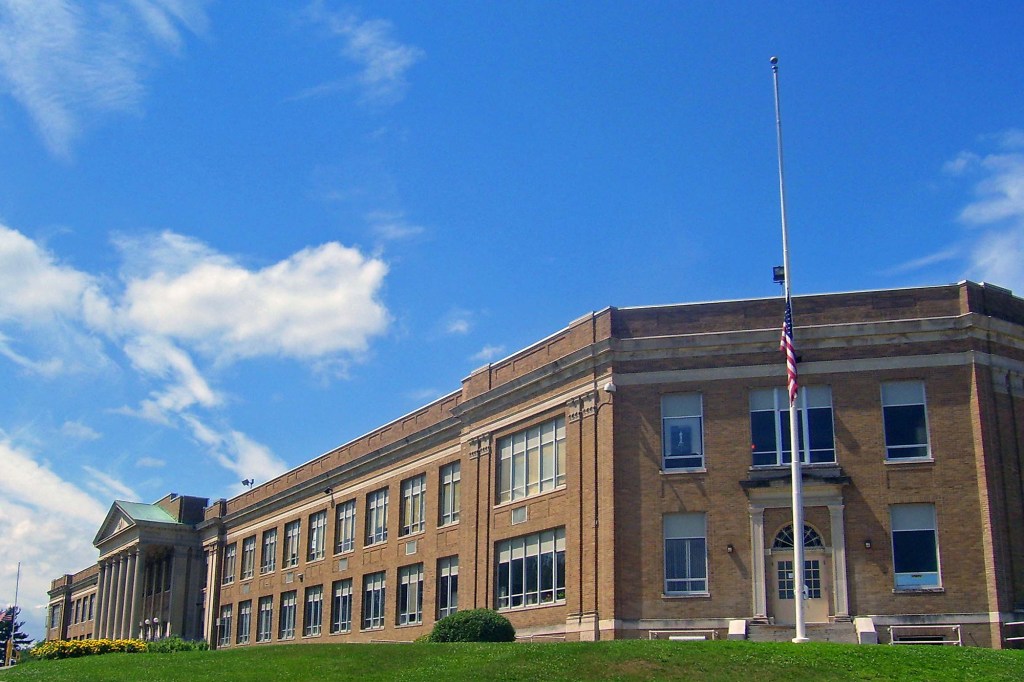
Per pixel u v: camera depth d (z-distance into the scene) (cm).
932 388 4097
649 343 4359
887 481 4044
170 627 8475
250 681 3225
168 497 9338
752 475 4166
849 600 3966
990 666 3003
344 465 6669
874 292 4219
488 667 3138
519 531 4819
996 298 4228
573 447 4534
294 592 7138
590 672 3034
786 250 4028
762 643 3316
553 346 4788
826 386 4188
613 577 4191
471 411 5284
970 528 3956
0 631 14875
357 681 3117
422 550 5719
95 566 11275
